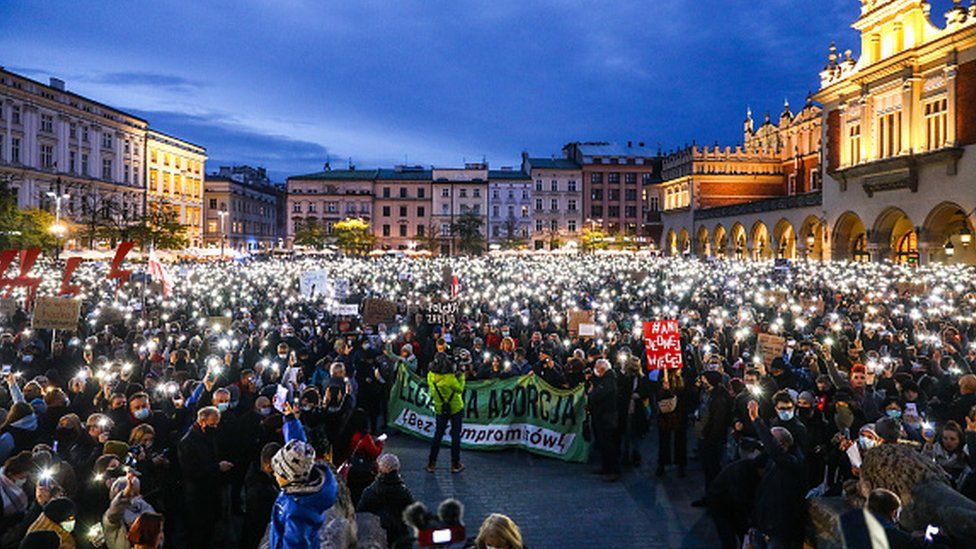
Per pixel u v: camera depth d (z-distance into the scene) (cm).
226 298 2808
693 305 2550
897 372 1225
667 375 1192
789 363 1366
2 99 6162
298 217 11044
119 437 931
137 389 1066
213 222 10162
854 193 4550
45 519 608
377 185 11031
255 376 1094
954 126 3684
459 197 10875
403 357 1579
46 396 985
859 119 4509
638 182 10631
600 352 1524
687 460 1305
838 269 3797
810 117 6475
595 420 1194
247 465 984
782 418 874
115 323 1920
